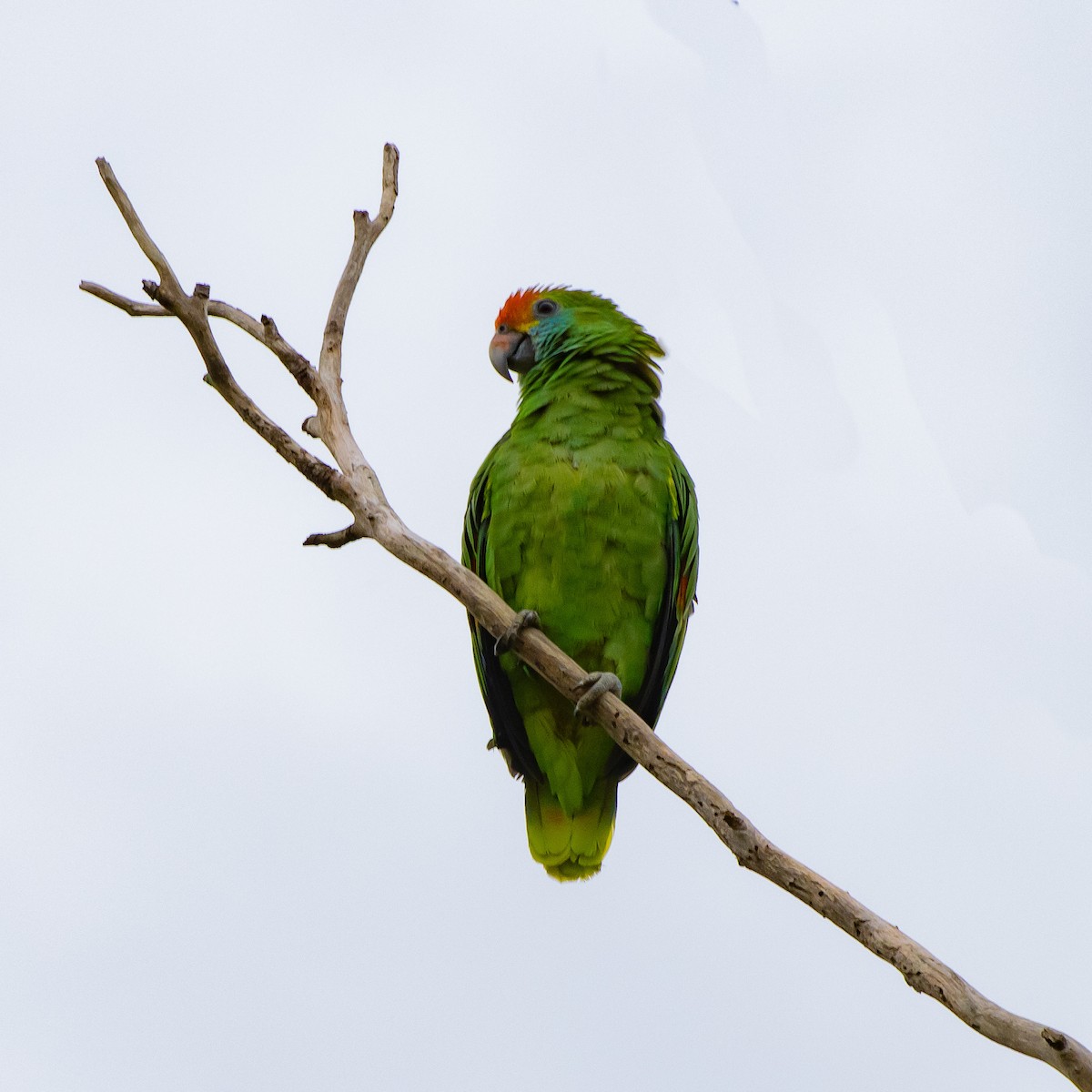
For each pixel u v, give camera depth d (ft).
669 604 39.40
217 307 34.30
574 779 38.91
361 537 33.06
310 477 32.76
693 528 40.81
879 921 25.26
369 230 35.55
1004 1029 23.08
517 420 40.70
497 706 39.52
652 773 31.01
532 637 33.55
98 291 34.14
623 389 40.14
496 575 39.17
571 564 38.22
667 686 41.27
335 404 33.68
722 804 28.55
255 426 32.78
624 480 38.42
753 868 27.20
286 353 33.73
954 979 24.00
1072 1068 22.27
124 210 31.71
